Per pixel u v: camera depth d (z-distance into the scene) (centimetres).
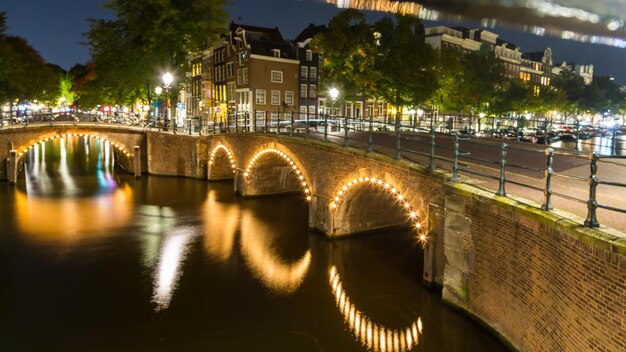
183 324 1219
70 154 5031
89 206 2500
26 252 1748
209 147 3278
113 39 3653
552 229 838
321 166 1938
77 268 1598
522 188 1174
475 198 1110
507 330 1022
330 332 1173
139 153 3453
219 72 5644
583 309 741
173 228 2094
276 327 1201
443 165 1480
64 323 1217
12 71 4084
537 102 4819
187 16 3450
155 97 4138
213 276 1539
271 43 5147
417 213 1405
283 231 2044
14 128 3145
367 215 1978
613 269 671
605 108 6512
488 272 1091
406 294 1375
